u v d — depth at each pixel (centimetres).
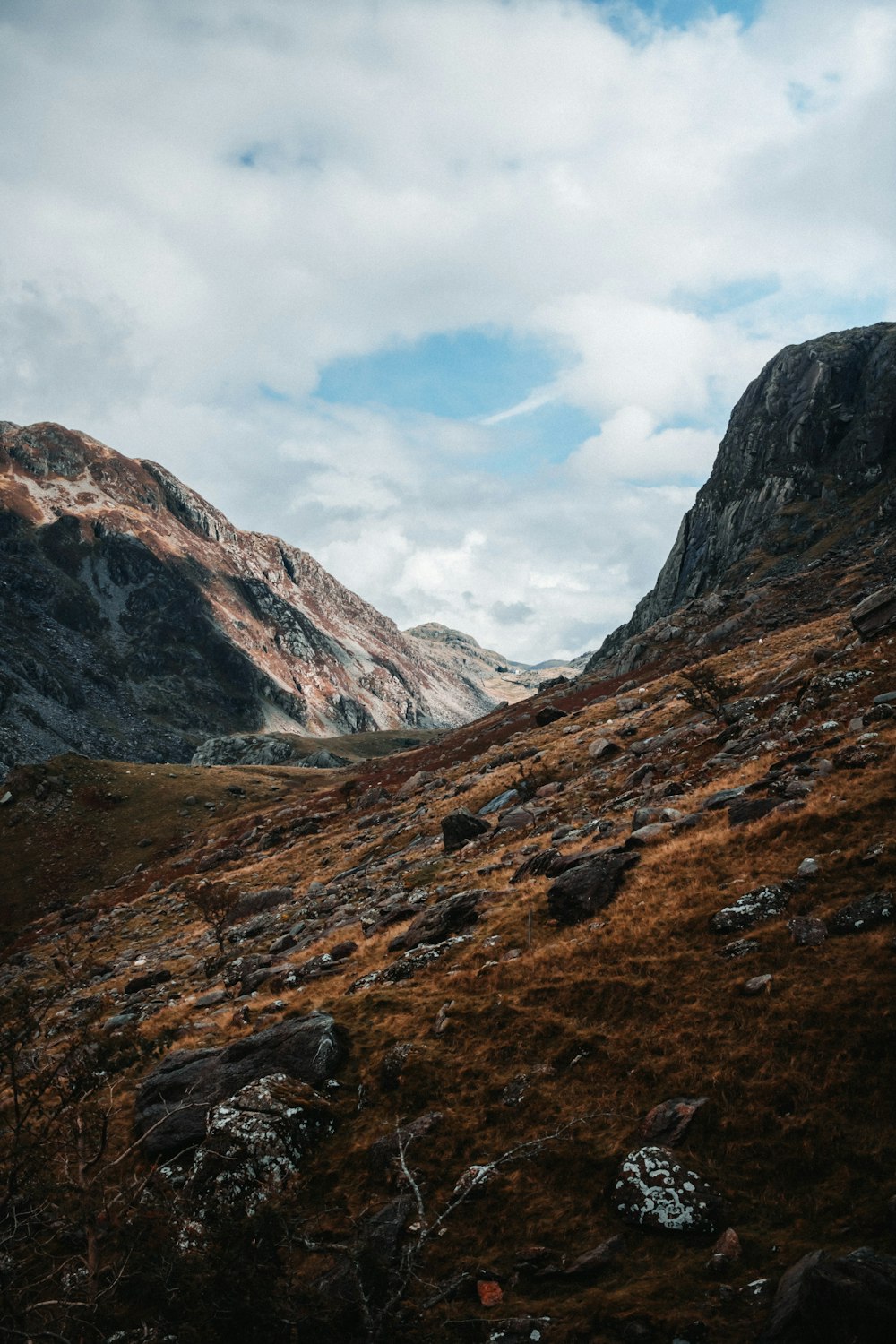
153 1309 989
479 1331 1081
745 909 1997
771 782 2819
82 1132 1116
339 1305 1022
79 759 14950
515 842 4219
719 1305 1030
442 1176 1480
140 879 10025
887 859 1955
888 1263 931
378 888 4481
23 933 9056
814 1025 1532
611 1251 1196
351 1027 2147
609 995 1888
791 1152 1296
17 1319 923
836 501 17188
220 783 15162
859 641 4531
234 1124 1659
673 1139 1391
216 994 3194
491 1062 1805
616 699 8844
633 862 2609
